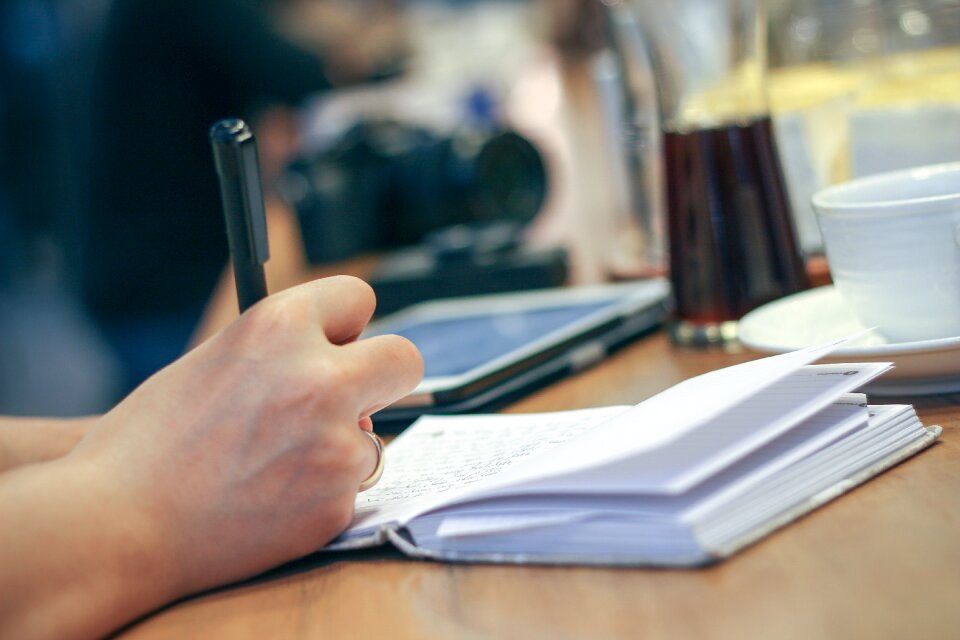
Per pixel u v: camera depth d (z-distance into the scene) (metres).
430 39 3.90
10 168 3.77
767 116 0.96
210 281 2.50
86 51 2.42
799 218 1.10
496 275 1.53
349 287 0.63
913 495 0.54
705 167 0.94
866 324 0.76
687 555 0.49
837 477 0.56
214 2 2.45
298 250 2.01
